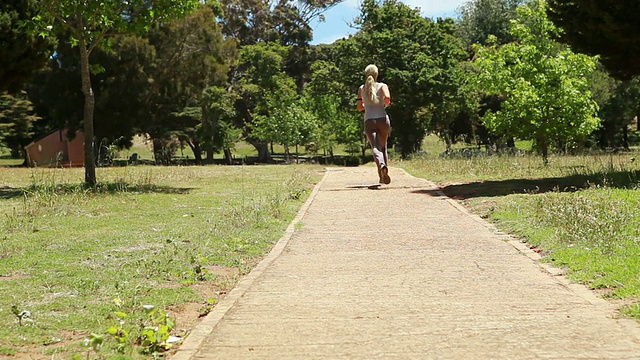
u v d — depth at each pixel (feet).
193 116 143.95
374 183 57.16
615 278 19.47
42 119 152.56
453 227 32.24
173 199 45.62
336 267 23.72
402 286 20.48
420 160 84.84
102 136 127.34
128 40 118.21
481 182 50.93
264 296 19.48
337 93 147.84
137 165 101.76
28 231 31.86
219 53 131.03
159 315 16.88
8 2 59.88
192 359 13.94
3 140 151.64
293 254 26.61
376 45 132.46
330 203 43.70
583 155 76.95
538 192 41.55
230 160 159.22
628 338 14.61
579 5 45.60
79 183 55.36
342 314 17.26
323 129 147.33
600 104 132.26
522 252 25.55
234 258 25.68
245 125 165.99
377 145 55.52
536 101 71.67
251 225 33.30
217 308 18.10
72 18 59.31
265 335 15.52
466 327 15.81
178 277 22.18
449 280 21.17
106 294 19.61
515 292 19.34
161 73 124.77
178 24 124.16
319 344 14.76
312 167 90.02
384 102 55.52
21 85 66.80
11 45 60.59
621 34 44.01
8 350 14.39
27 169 87.35
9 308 17.90
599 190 37.63
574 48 48.62
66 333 15.84
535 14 74.13
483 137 161.58
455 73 129.18
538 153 77.51
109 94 120.16
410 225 33.30
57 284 20.89
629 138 186.29
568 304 17.75
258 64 162.20
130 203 42.80
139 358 14.12
